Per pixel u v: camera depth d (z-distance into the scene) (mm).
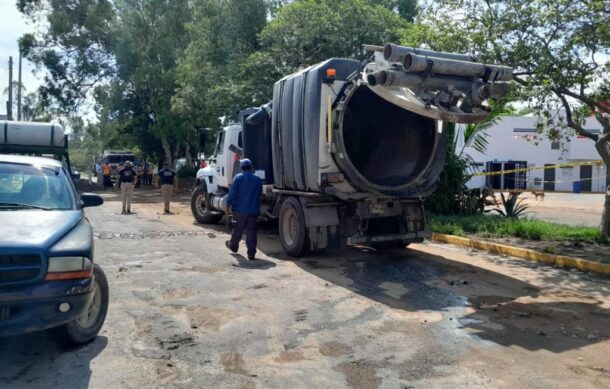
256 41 27719
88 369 4902
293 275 8828
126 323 6219
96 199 6672
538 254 10031
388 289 7906
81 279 4863
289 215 10664
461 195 15547
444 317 6551
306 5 22344
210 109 26781
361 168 10742
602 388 4586
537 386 4613
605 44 9922
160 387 4562
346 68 9945
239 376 4793
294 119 10539
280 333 5930
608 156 11367
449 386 4598
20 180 6043
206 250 11109
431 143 9930
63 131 12148
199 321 6324
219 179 14742
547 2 9953
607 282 8367
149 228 14539
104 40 36312
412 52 8094
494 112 14391
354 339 5754
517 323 6328
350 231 10016
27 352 5297
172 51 33000
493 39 10492
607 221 11531
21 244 4621
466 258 10367
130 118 37531
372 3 27312
